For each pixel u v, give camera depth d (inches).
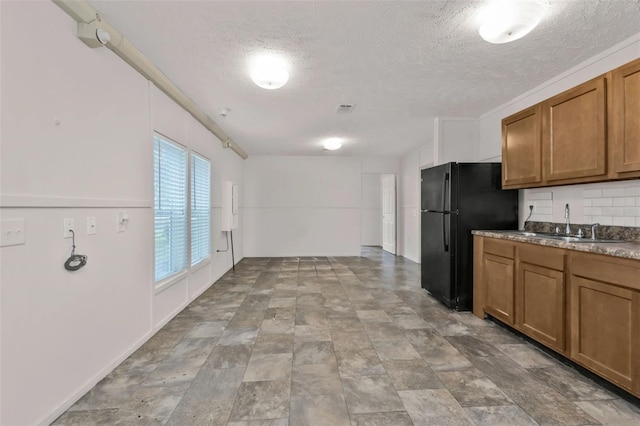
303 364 86.0
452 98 132.0
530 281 95.5
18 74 56.0
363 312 129.2
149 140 102.9
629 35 84.1
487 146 151.2
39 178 60.4
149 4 69.9
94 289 76.1
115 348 84.4
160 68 102.7
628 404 67.7
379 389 73.9
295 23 77.7
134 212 94.1
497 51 92.0
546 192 118.6
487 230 129.3
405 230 273.6
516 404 68.0
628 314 66.1
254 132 190.5
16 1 55.6
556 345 85.4
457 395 71.4
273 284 176.7
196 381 77.4
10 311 54.8
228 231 209.0
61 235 65.9
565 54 94.3
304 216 279.3
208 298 149.0
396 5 70.8
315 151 256.1
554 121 98.0
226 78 110.7
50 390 62.7
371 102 136.3
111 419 63.4
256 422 62.5
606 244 79.0
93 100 75.6
